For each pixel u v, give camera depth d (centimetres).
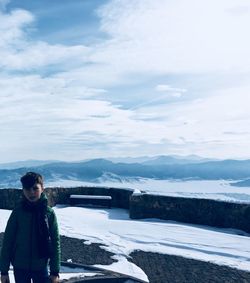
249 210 1239
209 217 1337
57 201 1841
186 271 781
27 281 323
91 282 516
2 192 1711
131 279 553
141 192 1611
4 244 319
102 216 1536
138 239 1092
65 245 972
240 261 877
